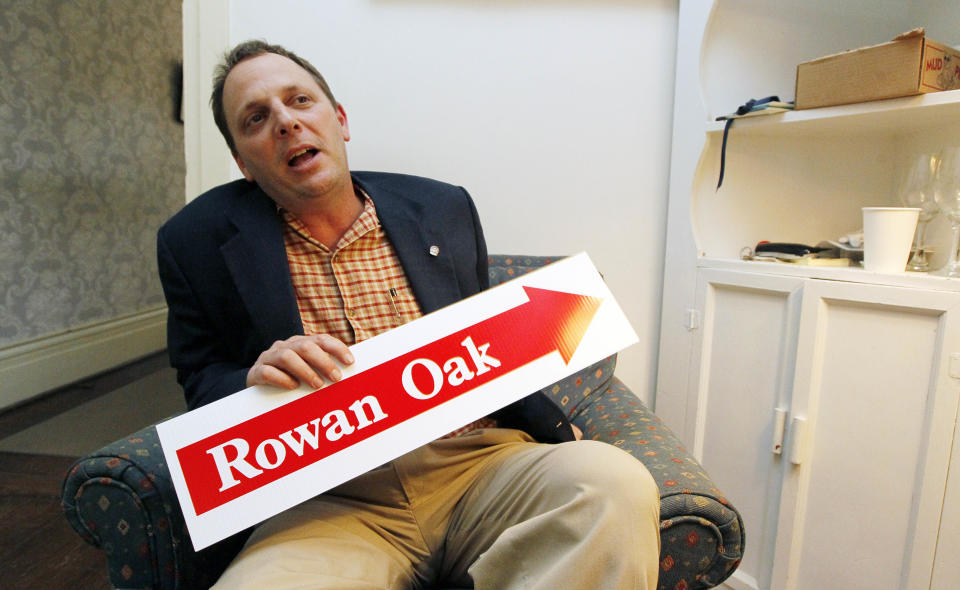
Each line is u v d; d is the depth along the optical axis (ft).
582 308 2.67
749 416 3.92
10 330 7.59
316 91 3.01
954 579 3.09
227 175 4.79
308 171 2.84
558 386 3.64
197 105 4.68
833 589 3.55
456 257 3.30
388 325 3.08
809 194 4.44
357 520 2.63
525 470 2.45
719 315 4.13
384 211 3.18
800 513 3.64
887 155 4.31
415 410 2.41
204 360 3.07
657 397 4.69
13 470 5.77
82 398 7.98
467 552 2.65
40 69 7.82
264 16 4.59
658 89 4.54
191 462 2.26
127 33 9.38
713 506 2.27
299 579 2.06
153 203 10.41
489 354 2.52
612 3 4.48
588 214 4.74
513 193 4.75
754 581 3.92
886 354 3.24
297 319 2.88
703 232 4.35
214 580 2.61
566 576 1.82
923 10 4.04
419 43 4.58
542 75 4.60
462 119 4.66
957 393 2.97
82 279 8.80
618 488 1.97
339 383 2.39
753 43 4.22
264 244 2.94
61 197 8.32
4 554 4.48
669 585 2.30
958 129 3.58
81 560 4.43
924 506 3.13
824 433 3.52
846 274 3.36
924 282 3.04
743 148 4.31
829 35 4.26
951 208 3.32
